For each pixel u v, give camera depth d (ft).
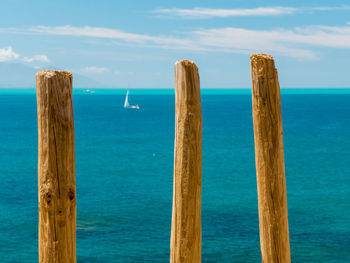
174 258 18.01
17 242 81.00
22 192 125.70
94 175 159.33
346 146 229.66
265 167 18.92
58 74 15.93
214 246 76.07
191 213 17.81
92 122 396.57
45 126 15.87
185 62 17.70
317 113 482.69
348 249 74.84
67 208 16.24
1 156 201.36
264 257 19.27
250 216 97.19
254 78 18.85
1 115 466.70
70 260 16.42
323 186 136.56
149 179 150.82
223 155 203.00
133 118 444.55
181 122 17.72
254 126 19.13
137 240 81.10
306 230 86.48
